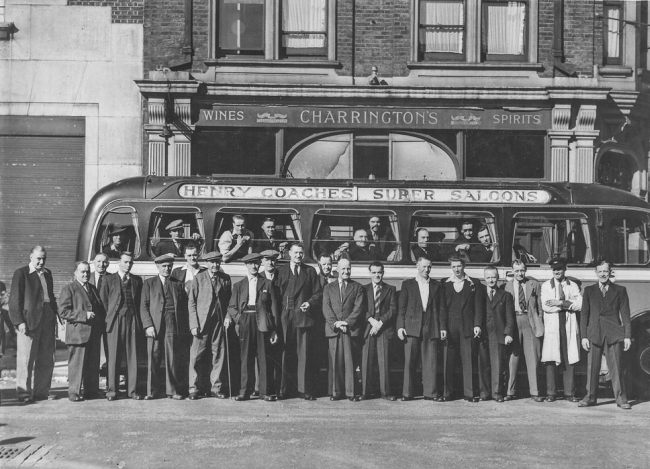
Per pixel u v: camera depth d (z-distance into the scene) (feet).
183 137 58.13
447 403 38.52
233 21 59.41
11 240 59.36
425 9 60.03
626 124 60.23
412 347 39.04
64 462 27.91
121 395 39.75
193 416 34.96
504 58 60.23
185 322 39.32
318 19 59.67
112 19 59.82
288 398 39.34
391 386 40.01
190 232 44.34
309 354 39.01
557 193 44.55
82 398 38.42
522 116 58.65
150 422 33.78
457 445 30.37
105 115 59.62
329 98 58.23
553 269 39.50
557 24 59.82
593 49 60.18
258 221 44.32
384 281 43.65
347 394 38.93
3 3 59.77
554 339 39.04
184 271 40.37
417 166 58.95
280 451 29.35
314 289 39.55
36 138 59.72
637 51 61.26
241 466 27.55
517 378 43.04
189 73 58.44
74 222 59.57
